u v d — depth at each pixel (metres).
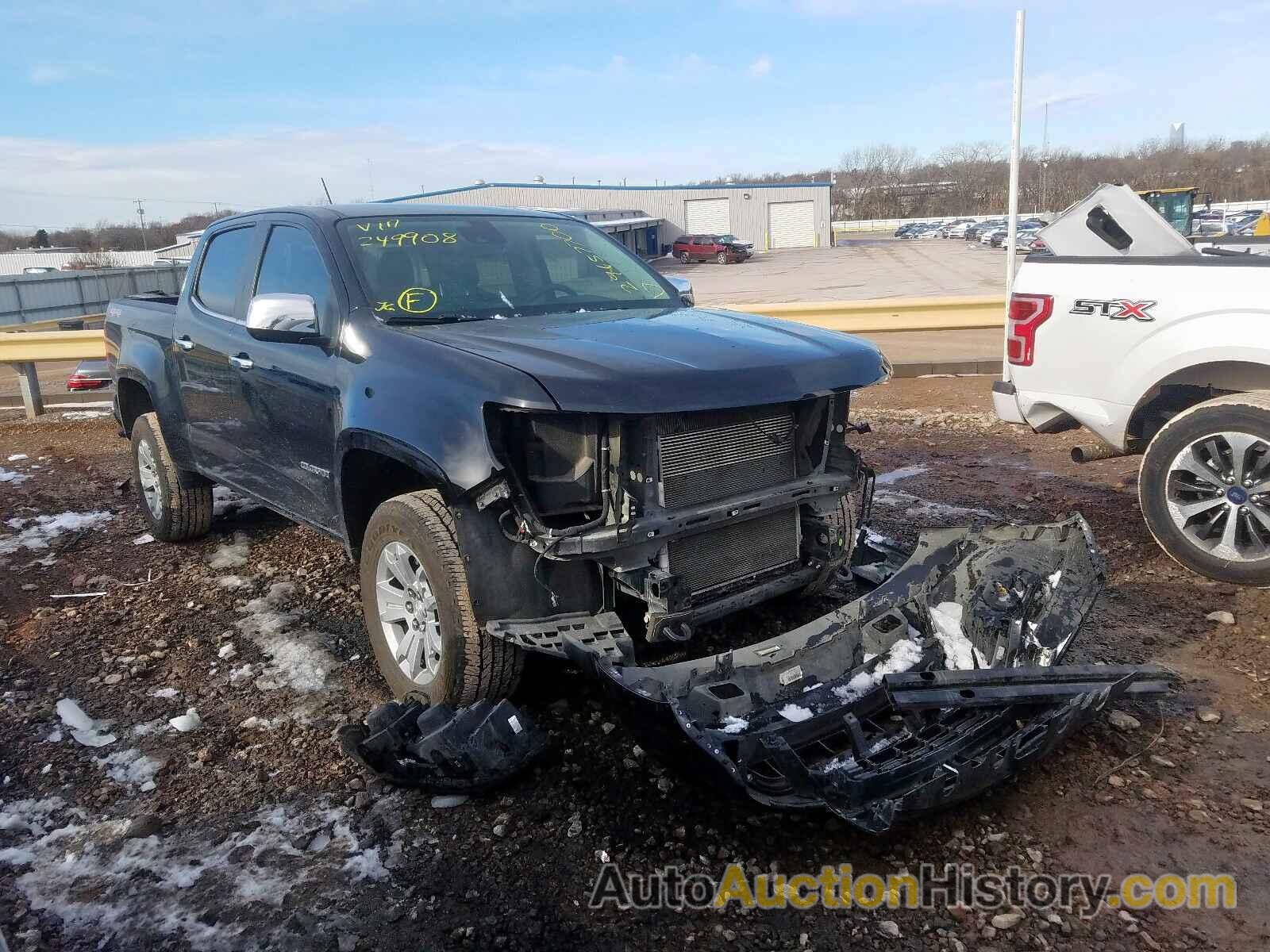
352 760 3.34
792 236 67.00
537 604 3.13
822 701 3.05
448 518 3.30
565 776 3.21
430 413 3.18
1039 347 5.33
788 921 2.57
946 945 2.49
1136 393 4.97
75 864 2.84
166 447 5.42
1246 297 4.56
